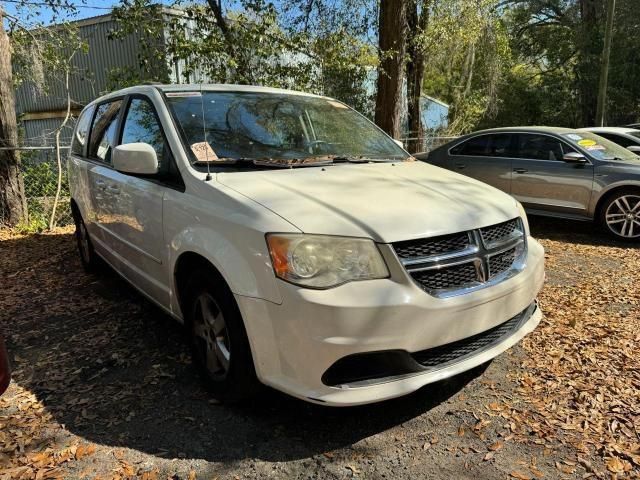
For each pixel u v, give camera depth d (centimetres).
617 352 361
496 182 819
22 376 334
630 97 2345
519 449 260
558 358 353
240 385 273
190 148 327
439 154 894
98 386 319
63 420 284
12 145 798
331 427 277
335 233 245
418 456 254
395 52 953
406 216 262
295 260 240
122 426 277
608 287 511
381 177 325
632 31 2303
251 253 253
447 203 286
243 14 952
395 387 246
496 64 2025
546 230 800
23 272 570
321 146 387
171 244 315
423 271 252
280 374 250
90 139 505
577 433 272
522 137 805
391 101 980
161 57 916
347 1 1148
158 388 315
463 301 258
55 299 477
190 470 244
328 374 241
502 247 288
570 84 2609
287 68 974
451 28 1439
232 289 258
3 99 784
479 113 2130
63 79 1573
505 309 283
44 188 892
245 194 278
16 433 273
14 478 238
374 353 241
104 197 434
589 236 755
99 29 1719
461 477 240
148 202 345
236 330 265
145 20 910
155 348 370
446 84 2186
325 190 288
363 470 245
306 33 1033
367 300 237
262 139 362
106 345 377
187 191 308
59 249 675
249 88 411
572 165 744
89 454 255
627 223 708
